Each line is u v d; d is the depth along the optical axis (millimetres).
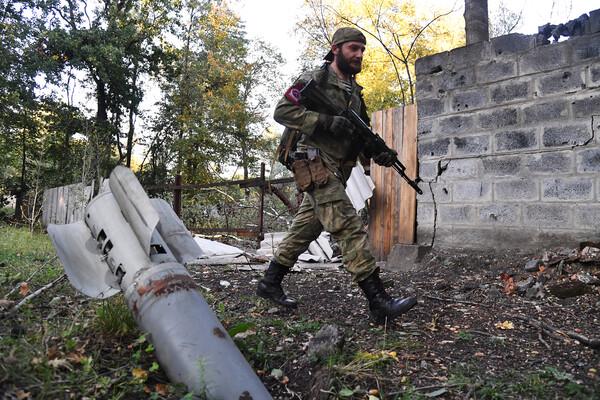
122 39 19016
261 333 2639
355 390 2010
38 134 19438
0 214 16781
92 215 2418
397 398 1971
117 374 1877
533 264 4086
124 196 2266
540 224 4355
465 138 4906
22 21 17500
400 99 17875
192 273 4562
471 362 2352
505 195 4594
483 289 3809
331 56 3049
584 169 4109
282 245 3203
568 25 4254
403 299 2750
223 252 5730
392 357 2336
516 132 4535
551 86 4320
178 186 8344
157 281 2025
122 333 2188
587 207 4082
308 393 2059
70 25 18766
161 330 1899
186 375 1781
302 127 2818
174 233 2561
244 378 1778
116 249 2219
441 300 3510
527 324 2936
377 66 17422
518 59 4535
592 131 4070
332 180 2838
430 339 2666
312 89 2850
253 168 26594
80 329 2238
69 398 1693
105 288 2225
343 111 2924
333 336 2340
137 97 21156
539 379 2123
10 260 4422
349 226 2795
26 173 19016
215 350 1834
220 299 3496
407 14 16641
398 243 5535
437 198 5129
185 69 24078
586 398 1946
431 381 2141
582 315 3082
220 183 7695
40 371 1773
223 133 24719
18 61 17234
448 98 5055
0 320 2340
